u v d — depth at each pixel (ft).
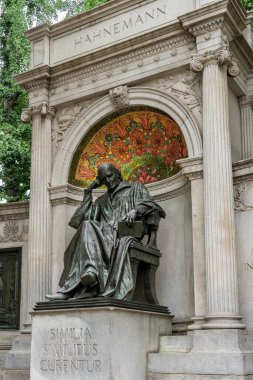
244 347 38.34
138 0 51.13
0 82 78.89
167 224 49.65
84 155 54.19
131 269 40.14
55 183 52.65
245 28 49.93
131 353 37.65
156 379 38.73
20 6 78.74
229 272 40.34
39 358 38.65
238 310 40.22
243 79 50.47
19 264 56.59
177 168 50.65
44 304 39.29
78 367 36.76
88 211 45.73
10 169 76.64
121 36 51.65
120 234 41.68
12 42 77.71
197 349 38.65
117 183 47.03
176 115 47.50
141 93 49.83
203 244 43.01
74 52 54.24
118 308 36.86
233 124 48.96
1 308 56.08
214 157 42.60
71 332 37.58
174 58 48.21
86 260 39.40
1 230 58.49
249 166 43.50
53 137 54.08
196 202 44.14
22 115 55.06
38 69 54.29
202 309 41.98
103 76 52.06
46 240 51.37
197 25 46.01
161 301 48.14
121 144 54.70
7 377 47.67
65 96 53.83
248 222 43.16
